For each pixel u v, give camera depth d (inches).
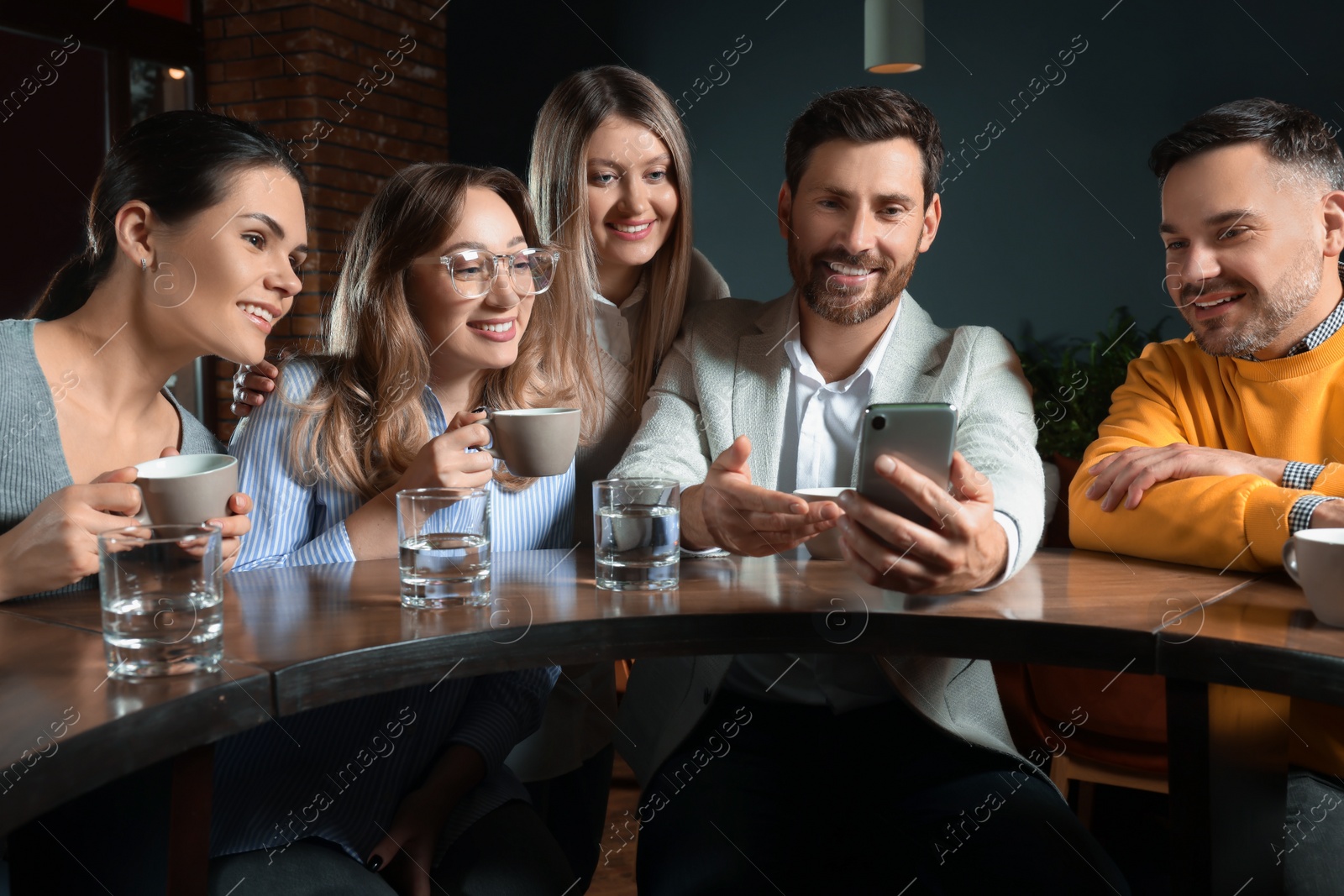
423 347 55.2
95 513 38.2
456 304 53.6
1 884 38.7
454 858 47.3
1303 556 35.9
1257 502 44.4
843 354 57.1
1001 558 41.6
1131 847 80.9
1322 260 55.9
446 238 53.5
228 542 40.4
